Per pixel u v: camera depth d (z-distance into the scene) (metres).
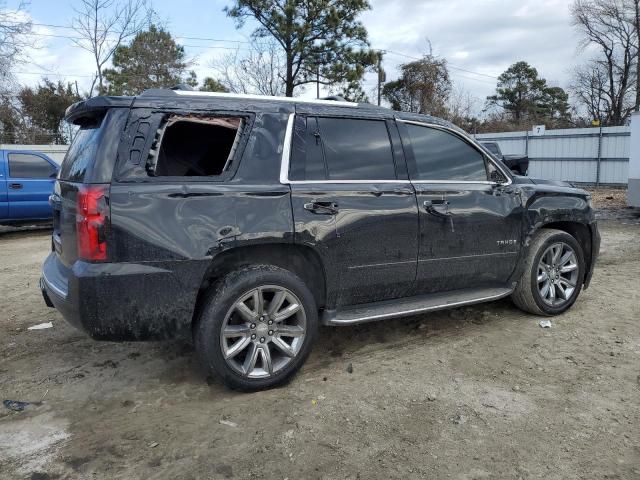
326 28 24.70
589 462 2.74
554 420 3.14
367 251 3.86
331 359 4.10
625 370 3.80
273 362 3.58
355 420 3.17
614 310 5.16
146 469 2.73
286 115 3.69
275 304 3.52
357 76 25.22
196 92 3.52
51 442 2.98
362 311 3.96
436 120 4.41
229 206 3.36
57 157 18.14
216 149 3.52
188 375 3.84
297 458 2.80
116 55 25.48
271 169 3.55
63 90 37.50
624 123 37.25
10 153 10.52
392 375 3.79
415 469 2.70
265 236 3.44
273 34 25.23
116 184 3.13
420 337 4.53
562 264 5.03
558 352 4.16
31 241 10.30
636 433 3.00
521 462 2.74
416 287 4.21
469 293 4.52
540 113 56.50
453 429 3.06
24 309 5.54
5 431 3.10
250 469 2.72
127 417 3.25
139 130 3.24
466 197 4.35
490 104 59.03
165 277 3.20
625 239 9.27
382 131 4.10
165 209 3.20
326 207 3.66
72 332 4.77
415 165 4.19
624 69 36.44
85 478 2.66
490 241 4.49
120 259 3.11
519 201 4.67
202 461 2.79
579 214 5.07
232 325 3.45
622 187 18.81
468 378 3.72
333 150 3.83
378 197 3.89
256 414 3.26
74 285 3.08
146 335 3.25
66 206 3.35
